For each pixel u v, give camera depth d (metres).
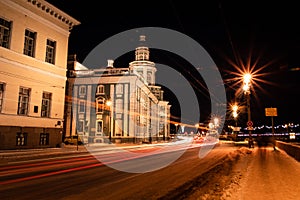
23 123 25.53
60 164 15.68
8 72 24.30
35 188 8.41
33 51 27.33
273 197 7.28
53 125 29.03
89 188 8.48
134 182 9.63
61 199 7.04
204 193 7.82
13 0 24.73
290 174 11.47
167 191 8.11
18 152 22.48
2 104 23.83
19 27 25.53
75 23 32.22
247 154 23.03
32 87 26.70
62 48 30.78
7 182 9.44
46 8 28.06
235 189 8.33
